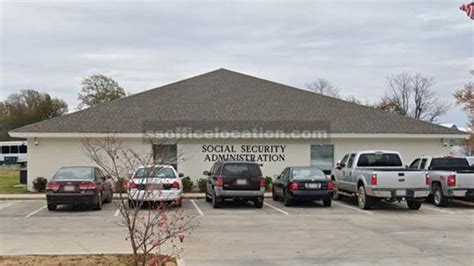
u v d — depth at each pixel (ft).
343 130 87.76
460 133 89.92
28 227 46.78
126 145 83.61
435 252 34.96
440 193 64.90
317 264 31.22
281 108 95.40
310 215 56.08
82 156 83.97
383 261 32.07
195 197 76.02
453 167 70.28
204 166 86.38
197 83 103.81
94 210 59.77
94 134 82.58
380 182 58.95
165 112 91.50
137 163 77.51
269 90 102.37
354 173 64.95
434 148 90.48
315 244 38.06
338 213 58.08
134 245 27.45
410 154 89.86
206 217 54.24
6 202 69.41
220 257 33.32
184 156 85.81
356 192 64.39
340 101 100.42
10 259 30.96
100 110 91.45
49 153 84.23
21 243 38.19
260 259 32.71
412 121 93.40
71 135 82.69
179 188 59.62
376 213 58.13
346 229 45.65
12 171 154.30
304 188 63.16
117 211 58.80
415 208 62.08
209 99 97.45
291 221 51.13
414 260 32.37
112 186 68.85
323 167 88.48
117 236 41.50
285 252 35.01
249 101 97.40
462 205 67.26
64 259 30.91
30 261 30.35
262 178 62.69
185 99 97.09
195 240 39.86
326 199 63.82
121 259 30.83
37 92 245.24
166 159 82.79
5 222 50.06
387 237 41.19
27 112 238.27
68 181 58.13
